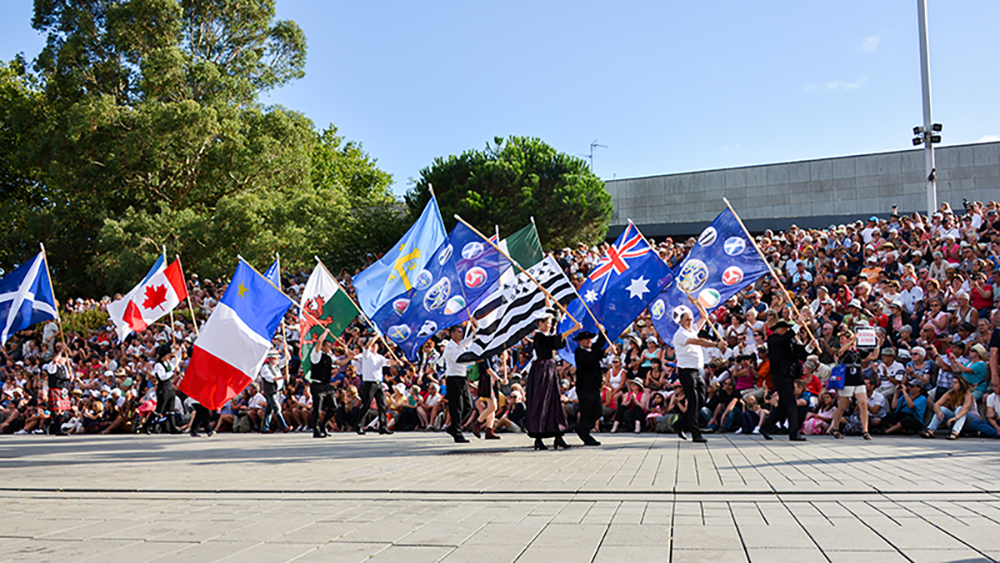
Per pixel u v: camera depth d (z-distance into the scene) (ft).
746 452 28.91
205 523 16.76
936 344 40.06
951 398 35.06
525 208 101.14
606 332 44.29
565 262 75.51
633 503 17.72
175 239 106.73
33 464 32.32
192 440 47.01
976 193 116.47
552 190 104.88
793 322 39.32
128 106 119.44
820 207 125.80
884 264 54.44
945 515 15.25
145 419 58.08
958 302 42.93
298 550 13.70
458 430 37.27
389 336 44.32
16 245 122.62
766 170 129.70
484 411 40.04
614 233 136.15
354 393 52.47
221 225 105.40
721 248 42.01
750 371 42.32
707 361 46.32
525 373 49.78
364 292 47.83
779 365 34.71
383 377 49.65
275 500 19.94
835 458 25.93
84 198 116.98
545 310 37.11
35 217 117.08
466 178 107.65
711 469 23.50
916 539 13.17
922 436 35.19
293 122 121.29
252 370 39.93
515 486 20.80
